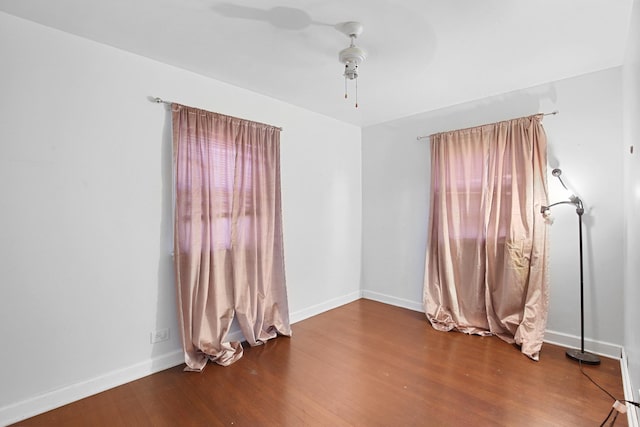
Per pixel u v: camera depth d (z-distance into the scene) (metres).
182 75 2.53
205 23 1.90
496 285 3.00
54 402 1.96
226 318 2.65
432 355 2.64
